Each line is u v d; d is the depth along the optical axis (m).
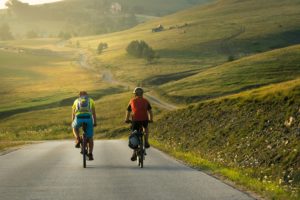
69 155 22.17
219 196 10.53
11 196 10.77
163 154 22.02
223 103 47.00
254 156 26.97
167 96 157.12
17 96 179.62
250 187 11.91
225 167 17.50
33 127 121.00
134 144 16.22
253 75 166.88
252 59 191.12
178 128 49.78
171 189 11.53
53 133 89.44
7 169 16.09
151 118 16.45
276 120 31.64
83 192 11.23
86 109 16.47
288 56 186.62
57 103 161.75
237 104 42.59
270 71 169.00
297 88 36.44
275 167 23.20
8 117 139.50
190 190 11.37
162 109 138.50
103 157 20.56
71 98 168.00
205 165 16.77
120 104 143.38
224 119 41.16
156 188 11.70
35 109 153.88
